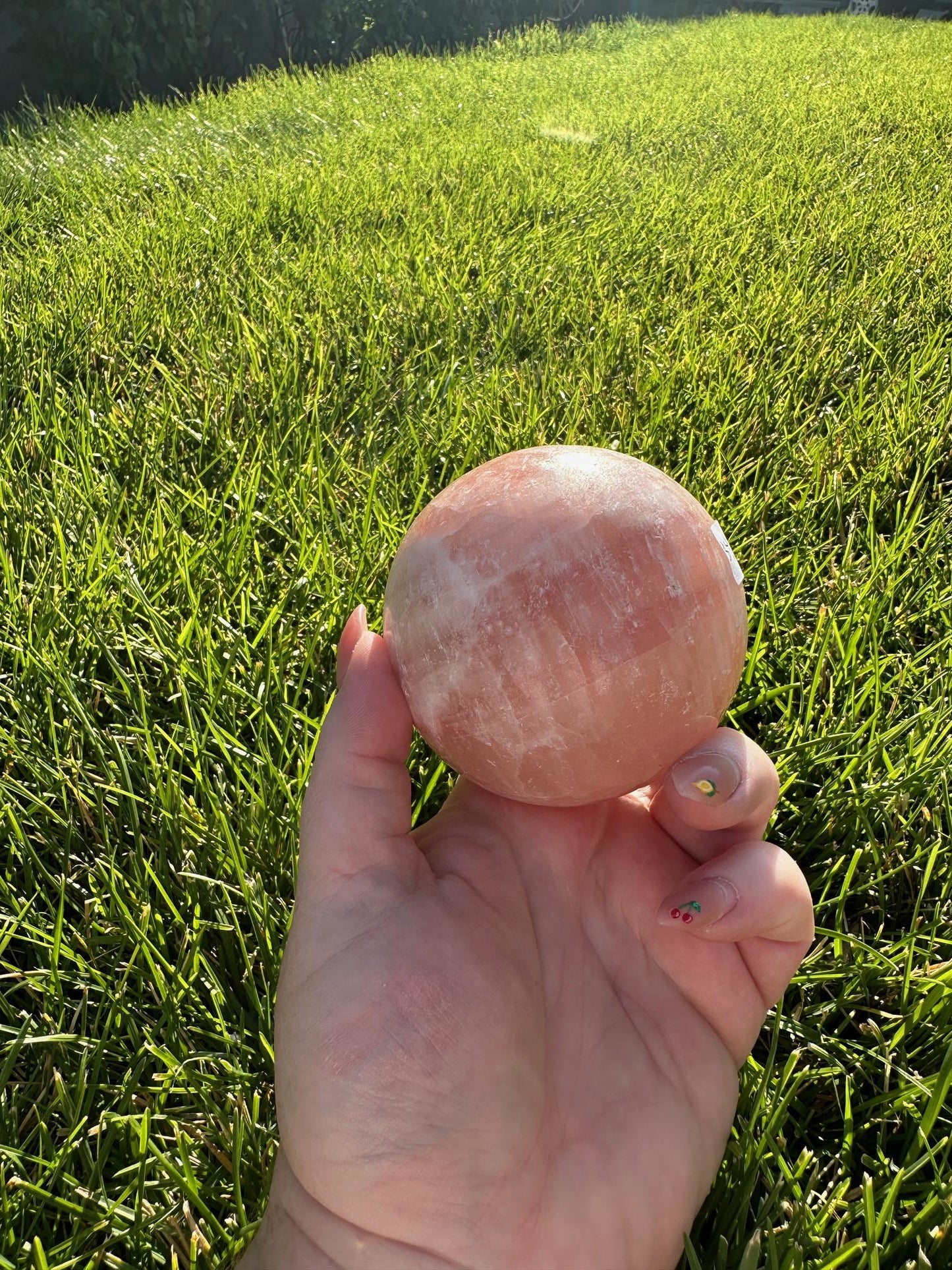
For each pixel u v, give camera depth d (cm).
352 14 187
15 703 30
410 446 45
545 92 141
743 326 57
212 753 30
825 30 244
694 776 18
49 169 96
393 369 55
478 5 221
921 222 80
